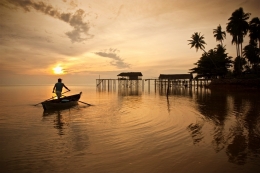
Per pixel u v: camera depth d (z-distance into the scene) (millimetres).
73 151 5703
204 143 6367
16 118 10641
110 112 12750
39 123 9430
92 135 7340
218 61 44000
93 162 4941
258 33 37719
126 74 56281
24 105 15984
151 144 6297
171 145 6203
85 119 10398
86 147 6035
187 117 10844
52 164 4824
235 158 5164
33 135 7367
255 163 4852
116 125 8992
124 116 11281
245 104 16031
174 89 46344
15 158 5195
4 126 8805
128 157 5262
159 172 4422
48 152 5617
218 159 5105
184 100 20516
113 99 22328
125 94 31047
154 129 8227
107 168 4609
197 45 45125
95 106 15781
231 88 35531
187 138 6922
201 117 10742
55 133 7633
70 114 11938
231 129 8039
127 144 6309
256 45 44938
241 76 38938
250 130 7871
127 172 4418
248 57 46688
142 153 5539
